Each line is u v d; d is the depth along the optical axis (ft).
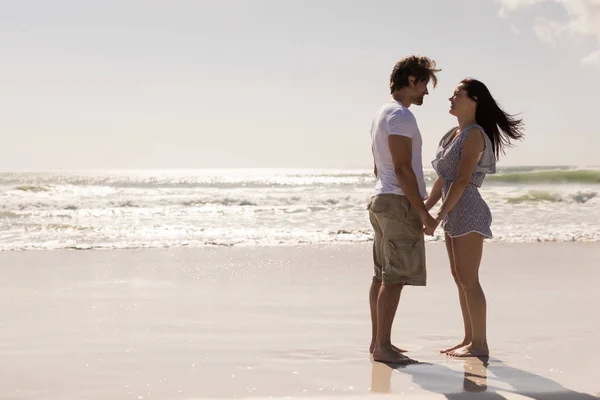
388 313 12.46
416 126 12.35
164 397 9.82
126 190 107.45
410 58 12.72
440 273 23.89
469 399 9.78
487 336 14.40
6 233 39.65
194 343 13.67
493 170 12.69
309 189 115.34
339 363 12.10
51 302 18.33
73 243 34.35
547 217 50.55
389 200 12.36
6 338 14.05
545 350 13.16
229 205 71.67
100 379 10.89
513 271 24.38
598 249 31.60
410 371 11.53
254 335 14.48
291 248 32.32
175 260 27.58
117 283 21.74
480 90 12.68
